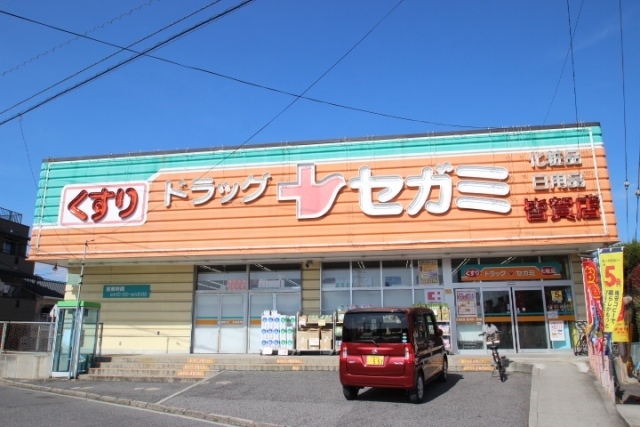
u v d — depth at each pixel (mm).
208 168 16500
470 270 16188
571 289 15516
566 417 7809
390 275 16578
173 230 16250
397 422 8164
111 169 17156
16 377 14977
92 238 16688
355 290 16656
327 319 15836
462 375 12484
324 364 13922
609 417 7746
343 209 15359
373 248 14922
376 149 15570
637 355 10812
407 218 14938
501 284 15930
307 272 17094
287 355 15852
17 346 15734
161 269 18016
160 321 17625
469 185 14812
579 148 14578
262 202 15914
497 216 14508
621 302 8328
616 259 8383
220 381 12633
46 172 17594
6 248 34844
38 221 17172
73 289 18359
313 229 15398
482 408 8914
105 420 8914
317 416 8773
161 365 15039
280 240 15523
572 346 15180
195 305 17656
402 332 9602
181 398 10781
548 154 14625
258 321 17156
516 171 14672
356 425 8078
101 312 17984
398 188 15125
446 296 16062
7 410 9977
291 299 17062
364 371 9633
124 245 16438
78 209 17000
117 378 14273
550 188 14422
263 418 8758
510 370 12852
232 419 8750
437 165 15094
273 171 16047
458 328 15836
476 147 15031
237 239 15797
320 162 15828
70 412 9750
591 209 14047
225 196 16156
